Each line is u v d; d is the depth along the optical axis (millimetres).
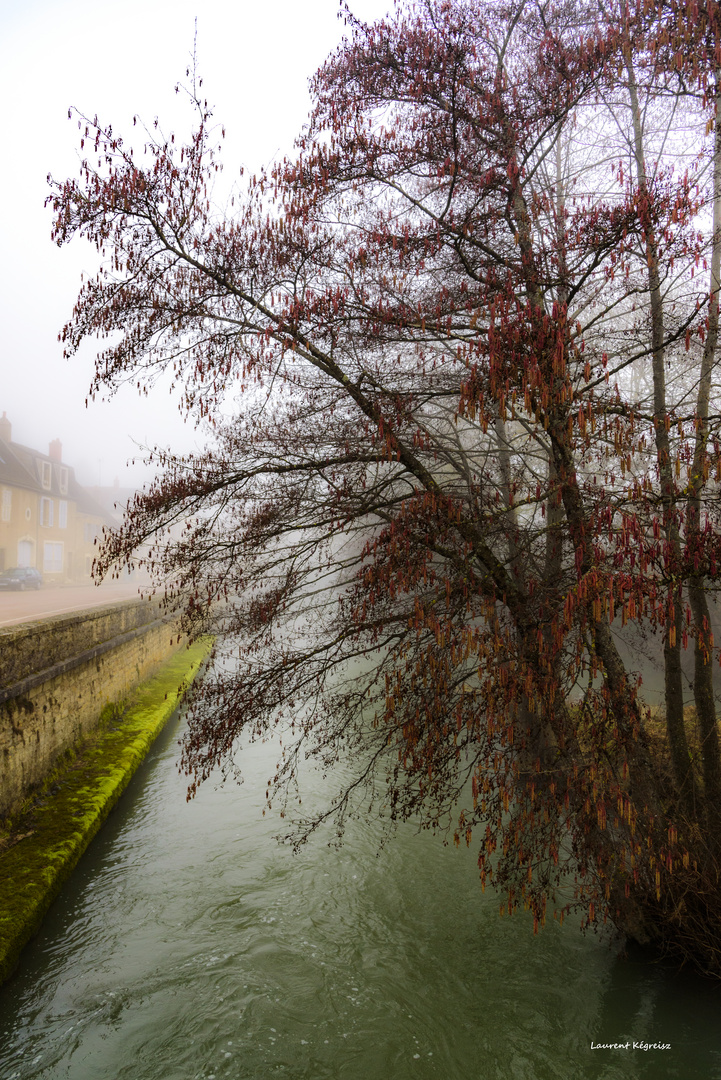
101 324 5113
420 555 4691
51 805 7680
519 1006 5477
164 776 10203
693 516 4609
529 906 5094
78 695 9492
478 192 5422
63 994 5289
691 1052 4977
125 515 5332
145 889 6906
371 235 5246
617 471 6551
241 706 5676
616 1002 5543
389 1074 4711
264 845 8023
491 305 4211
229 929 6320
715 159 6504
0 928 5316
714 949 5660
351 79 5520
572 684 4805
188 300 5355
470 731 5035
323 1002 5418
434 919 6676
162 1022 5062
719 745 6699
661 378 6820
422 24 5164
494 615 4746
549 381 4203
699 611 6555
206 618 5770
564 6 5953
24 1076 4520
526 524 5988
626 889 5555
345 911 6742
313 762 11047
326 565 5988
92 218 4895
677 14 4812
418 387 6191
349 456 5445
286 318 5105
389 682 5098
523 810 4992
